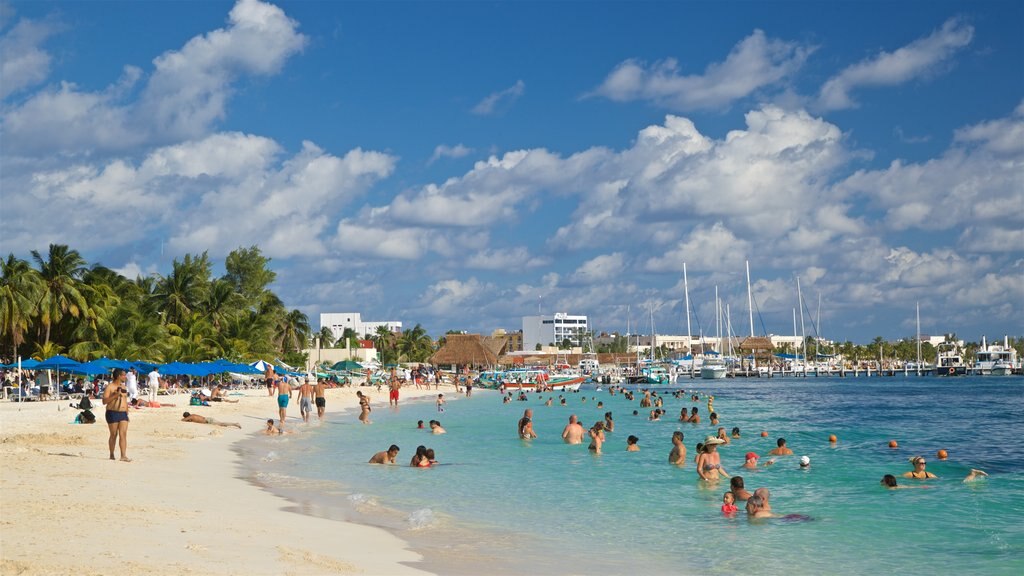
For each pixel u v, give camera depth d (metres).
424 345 186.00
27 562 9.62
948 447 32.47
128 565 9.95
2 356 73.25
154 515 14.02
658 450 30.39
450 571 12.03
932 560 13.49
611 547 14.28
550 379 105.31
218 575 9.91
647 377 137.25
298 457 27.72
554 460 27.23
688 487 21.31
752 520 16.89
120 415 21.80
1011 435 38.22
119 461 21.80
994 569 12.95
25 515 13.02
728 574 12.52
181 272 88.31
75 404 46.81
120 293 84.81
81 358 69.62
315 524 15.02
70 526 12.31
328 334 164.12
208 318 91.50
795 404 71.44
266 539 12.83
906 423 46.38
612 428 38.47
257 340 95.75
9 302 65.19
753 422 47.16
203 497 17.17
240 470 23.33
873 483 22.09
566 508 18.12
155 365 61.56
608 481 22.36
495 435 37.50
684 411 45.53
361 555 12.59
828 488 21.25
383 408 64.69
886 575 12.52
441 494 19.94
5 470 18.58
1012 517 17.23
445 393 98.38
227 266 109.38
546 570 12.48
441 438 35.78
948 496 19.95
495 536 14.96
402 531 15.05
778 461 26.95
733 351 186.75
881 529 15.89
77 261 72.62
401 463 26.33
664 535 15.33
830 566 13.10
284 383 40.72
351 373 118.56
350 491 20.03
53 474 18.34
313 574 10.57
